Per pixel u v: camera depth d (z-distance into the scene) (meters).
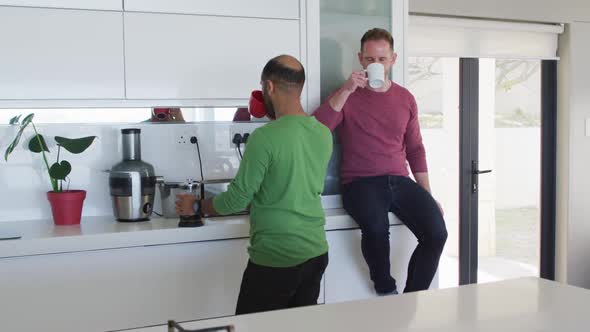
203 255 2.43
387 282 2.58
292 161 1.91
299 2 2.74
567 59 4.11
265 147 1.89
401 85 2.92
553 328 1.15
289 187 1.93
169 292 2.39
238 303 2.06
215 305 2.47
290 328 1.14
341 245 2.66
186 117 2.79
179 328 1.00
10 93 2.38
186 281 2.42
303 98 2.78
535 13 3.92
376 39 2.54
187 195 2.44
